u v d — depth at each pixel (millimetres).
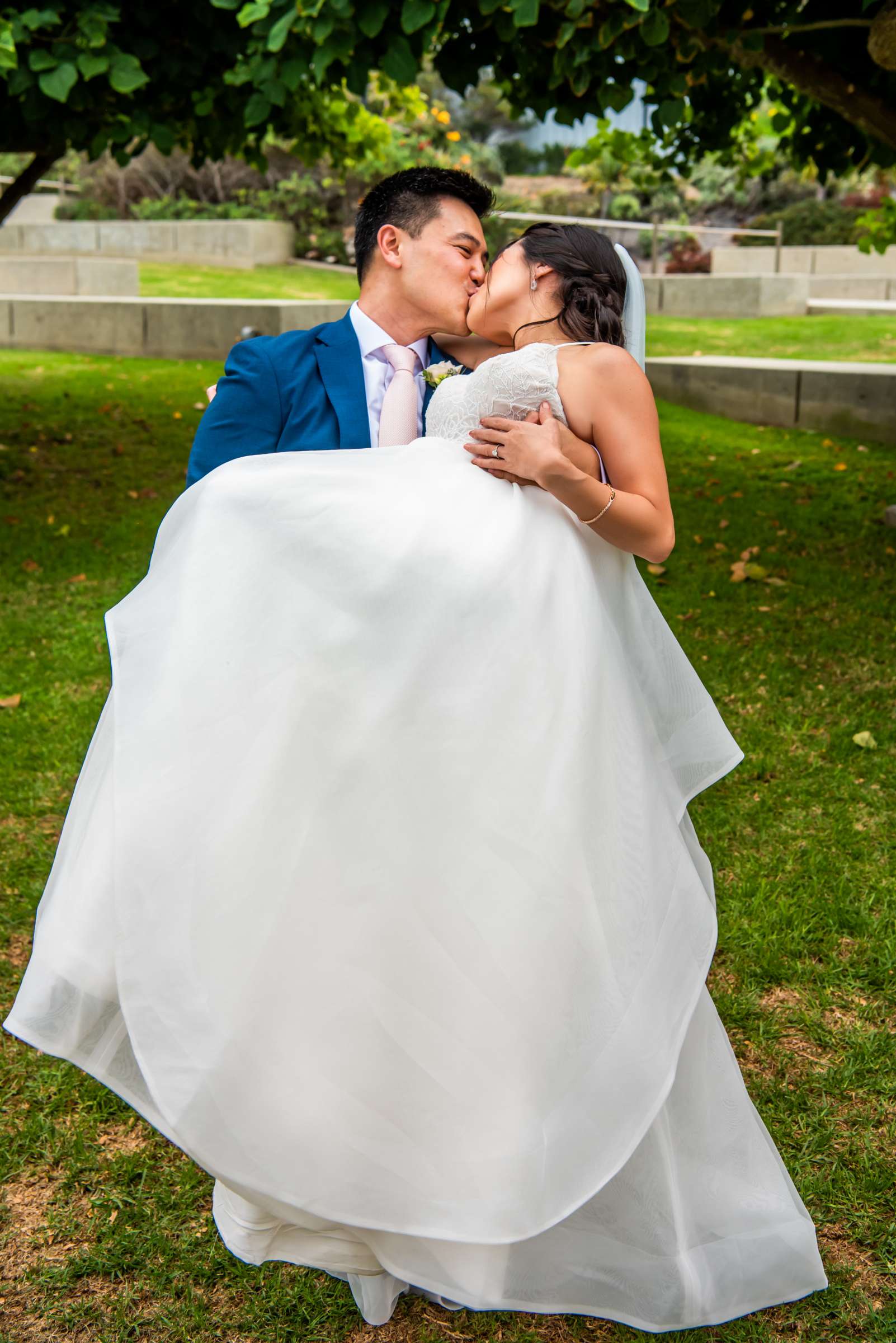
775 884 3494
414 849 1697
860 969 3102
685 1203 2043
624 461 1851
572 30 4695
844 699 4711
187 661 1752
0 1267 2279
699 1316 2043
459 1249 1833
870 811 3885
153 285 17078
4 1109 2695
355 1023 1693
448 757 1704
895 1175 2441
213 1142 1696
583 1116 1747
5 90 6504
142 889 1707
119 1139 2613
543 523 1820
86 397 10945
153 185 22609
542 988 1703
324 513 1765
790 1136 2564
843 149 7121
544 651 1750
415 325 2215
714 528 7215
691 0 4637
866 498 7785
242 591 1767
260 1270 2264
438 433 1982
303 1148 1704
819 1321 2137
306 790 1706
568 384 1854
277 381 2203
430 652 1713
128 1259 2279
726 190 25766
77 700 4828
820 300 18375
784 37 5703
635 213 24000
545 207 24453
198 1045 1687
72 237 20453
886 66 4926
